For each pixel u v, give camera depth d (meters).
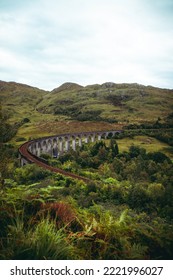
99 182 45.69
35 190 8.87
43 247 5.33
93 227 6.62
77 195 35.00
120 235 6.49
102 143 99.62
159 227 7.25
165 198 33.31
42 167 53.44
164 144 132.75
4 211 6.48
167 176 60.22
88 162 77.19
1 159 8.81
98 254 6.11
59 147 131.50
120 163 70.88
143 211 31.83
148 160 78.25
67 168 60.12
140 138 142.38
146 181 58.38
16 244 5.32
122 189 37.84
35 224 6.39
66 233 6.61
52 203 7.65
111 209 30.64
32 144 102.06
